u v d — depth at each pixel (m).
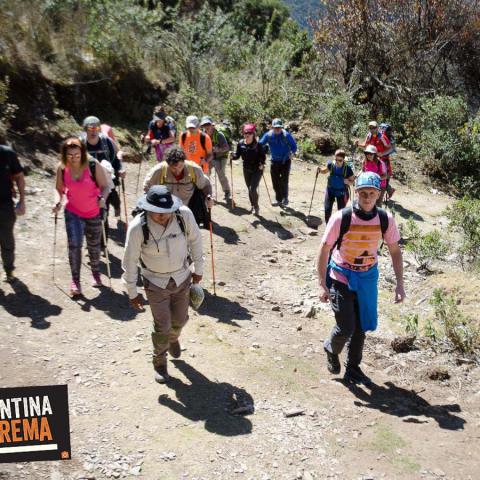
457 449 4.26
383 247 9.10
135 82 14.20
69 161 5.89
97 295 6.28
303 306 6.72
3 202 5.91
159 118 9.55
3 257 6.10
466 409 4.80
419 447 4.26
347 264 4.74
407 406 4.80
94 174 6.04
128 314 5.95
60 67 12.19
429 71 21.38
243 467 3.92
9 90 10.49
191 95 15.45
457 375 5.34
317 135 15.48
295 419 4.48
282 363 5.34
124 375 4.86
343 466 4.02
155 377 4.81
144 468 3.85
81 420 4.25
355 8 20.34
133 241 4.25
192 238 4.48
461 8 20.78
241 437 4.21
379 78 20.81
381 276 7.82
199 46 17.84
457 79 22.06
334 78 20.27
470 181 14.59
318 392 4.91
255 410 4.55
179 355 5.02
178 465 3.89
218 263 7.77
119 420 4.29
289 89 17.59
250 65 18.33
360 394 4.94
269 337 5.87
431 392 5.05
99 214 6.24
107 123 12.77
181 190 6.15
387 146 11.43
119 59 13.81
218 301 6.61
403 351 5.76
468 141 15.33
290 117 16.95
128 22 15.05
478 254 8.35
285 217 10.26
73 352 5.13
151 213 4.21
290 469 3.95
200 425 4.30
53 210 6.09
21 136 10.04
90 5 13.70
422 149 15.83
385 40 20.81
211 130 9.98
